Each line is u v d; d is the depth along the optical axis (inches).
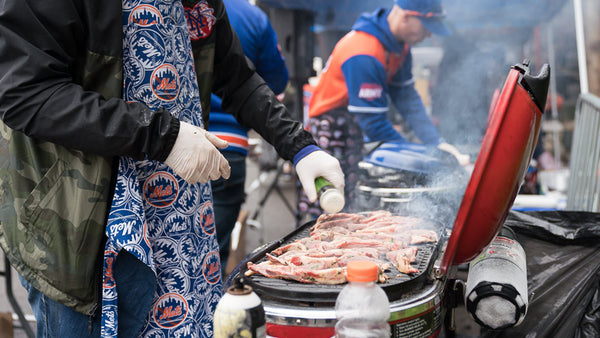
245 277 46.3
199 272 54.9
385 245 55.7
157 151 44.9
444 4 151.3
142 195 50.6
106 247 47.3
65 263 46.8
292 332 40.9
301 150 58.6
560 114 182.1
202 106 57.9
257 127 62.4
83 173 46.0
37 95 42.4
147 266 49.8
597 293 54.8
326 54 176.1
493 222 43.0
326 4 154.9
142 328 51.9
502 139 40.6
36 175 47.1
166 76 50.3
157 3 49.1
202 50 56.8
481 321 47.4
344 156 130.9
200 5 55.7
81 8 44.5
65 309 49.0
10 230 48.2
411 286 44.0
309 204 138.9
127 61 48.6
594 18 123.0
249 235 208.5
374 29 115.8
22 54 42.1
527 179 148.5
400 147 98.0
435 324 44.8
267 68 109.1
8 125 43.5
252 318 36.2
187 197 52.8
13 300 98.0
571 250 63.1
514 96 40.4
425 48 199.6
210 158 46.4
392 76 123.5
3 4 42.3
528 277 58.9
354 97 118.1
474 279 48.8
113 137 43.1
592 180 94.8
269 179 318.7
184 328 53.6
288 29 160.2
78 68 46.4
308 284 44.4
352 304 36.7
